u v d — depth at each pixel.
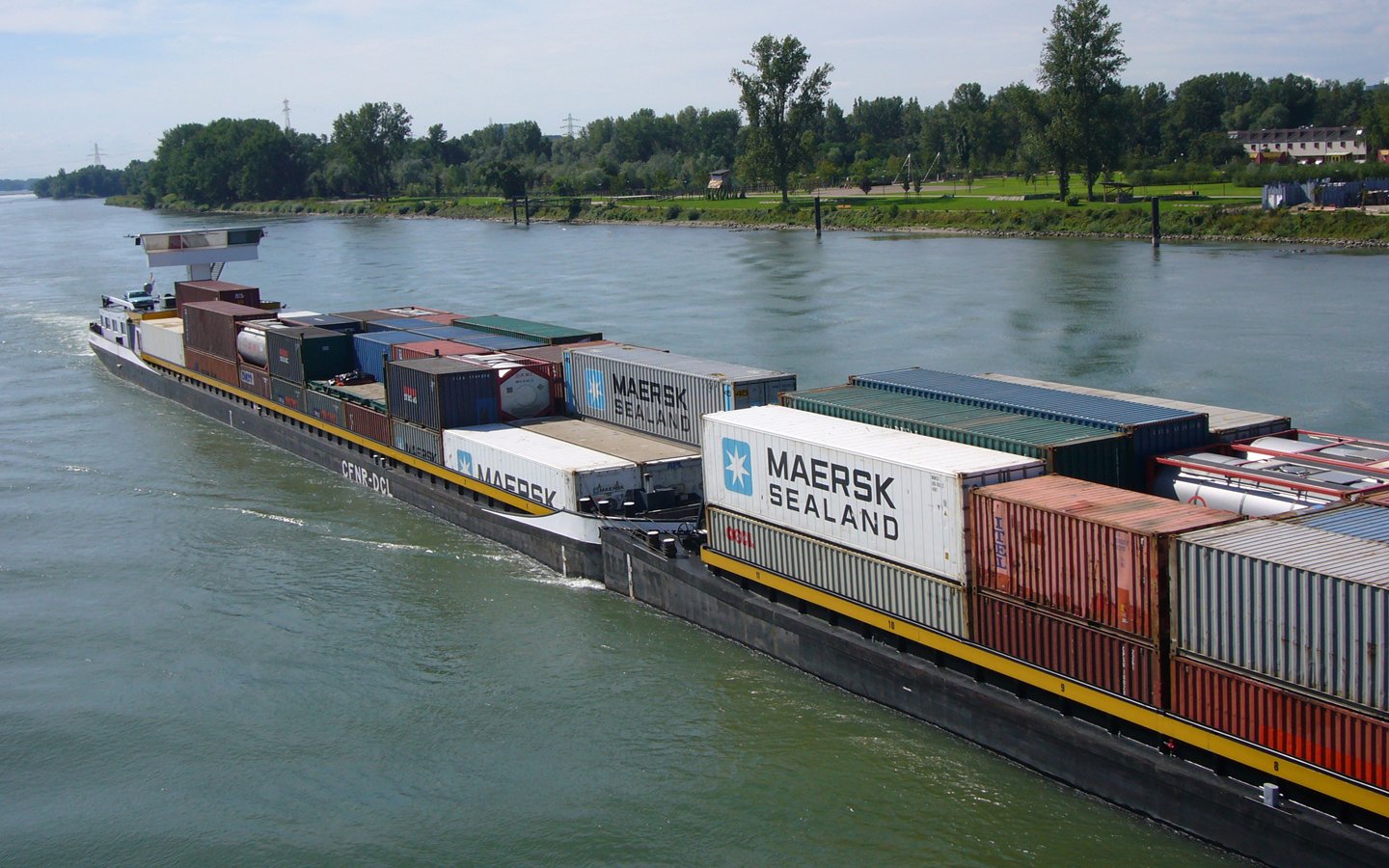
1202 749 25.67
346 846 29.70
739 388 43.47
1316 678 22.86
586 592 43.72
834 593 34.28
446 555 47.88
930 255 131.00
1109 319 85.06
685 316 94.12
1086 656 27.38
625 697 35.81
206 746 34.28
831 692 35.00
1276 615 23.31
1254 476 30.36
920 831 28.83
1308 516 26.23
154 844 30.05
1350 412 58.66
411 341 60.69
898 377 42.44
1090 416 34.38
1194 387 64.62
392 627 41.41
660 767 32.28
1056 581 27.61
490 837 29.80
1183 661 25.30
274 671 38.56
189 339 76.56
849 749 32.19
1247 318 82.75
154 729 35.25
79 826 30.86
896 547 31.78
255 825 30.69
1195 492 31.38
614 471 43.66
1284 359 70.06
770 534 36.28
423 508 53.31
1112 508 27.31
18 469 62.12
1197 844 26.11
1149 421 33.31
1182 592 25.03
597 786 31.61
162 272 148.88
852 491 32.78
